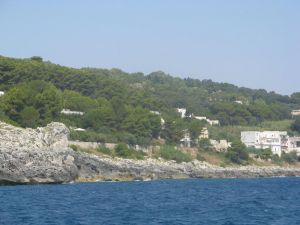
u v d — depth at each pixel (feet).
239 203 347.77
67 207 303.07
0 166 451.12
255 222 258.16
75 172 529.04
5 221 246.06
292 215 286.66
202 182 608.60
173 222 252.62
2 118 613.11
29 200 334.03
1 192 387.55
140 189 460.14
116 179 600.80
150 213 284.82
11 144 483.92
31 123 639.76
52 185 476.13
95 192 411.13
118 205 320.70
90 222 247.91
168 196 394.93
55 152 506.48
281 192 459.73
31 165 470.39
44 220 250.57
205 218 268.62
